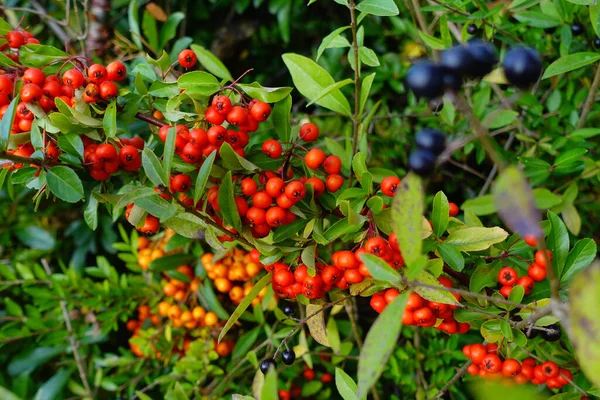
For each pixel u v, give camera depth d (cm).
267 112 45
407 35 70
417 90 36
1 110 45
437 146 37
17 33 46
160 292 60
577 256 44
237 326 59
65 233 66
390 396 59
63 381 60
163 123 48
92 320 60
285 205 44
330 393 59
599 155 60
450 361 57
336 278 44
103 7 64
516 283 44
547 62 60
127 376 60
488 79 44
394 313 37
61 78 47
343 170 53
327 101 50
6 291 66
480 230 45
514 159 58
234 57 78
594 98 57
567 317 35
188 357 56
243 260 55
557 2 54
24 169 45
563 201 56
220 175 45
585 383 46
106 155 44
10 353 63
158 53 59
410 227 38
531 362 45
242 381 58
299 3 74
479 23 55
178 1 74
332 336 55
